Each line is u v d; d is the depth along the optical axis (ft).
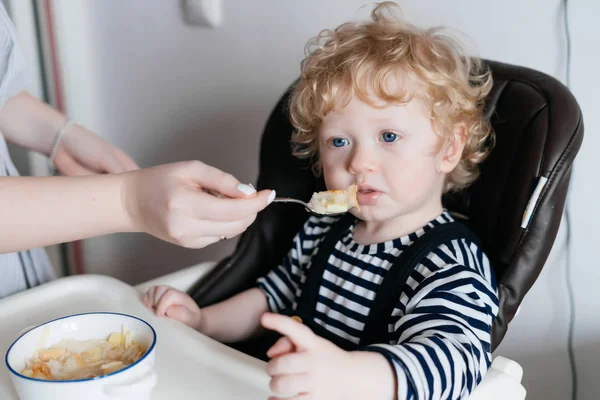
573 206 3.66
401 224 3.05
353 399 2.01
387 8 3.49
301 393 1.94
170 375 2.39
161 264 6.11
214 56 5.02
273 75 4.69
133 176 2.27
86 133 3.50
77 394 1.95
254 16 4.65
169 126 5.60
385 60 2.85
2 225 2.22
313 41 4.07
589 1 3.33
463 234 2.88
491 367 2.60
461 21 3.81
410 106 2.81
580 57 3.43
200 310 3.19
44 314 2.85
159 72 5.49
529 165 2.78
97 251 6.48
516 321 4.06
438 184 3.07
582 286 3.72
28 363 2.19
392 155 2.83
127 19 5.55
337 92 2.88
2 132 3.50
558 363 3.91
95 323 2.35
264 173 3.53
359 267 3.05
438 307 2.55
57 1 5.82
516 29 3.61
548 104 2.83
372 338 2.83
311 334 2.00
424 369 2.15
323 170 3.16
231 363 2.44
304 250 3.47
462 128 3.02
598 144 3.48
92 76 6.06
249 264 3.52
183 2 5.03
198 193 2.12
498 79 3.06
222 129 5.18
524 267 2.77
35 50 5.86
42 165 6.00
